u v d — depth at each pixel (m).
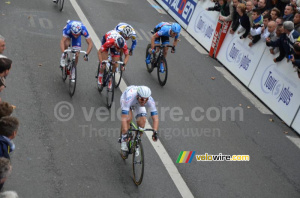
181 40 14.34
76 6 14.87
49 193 6.17
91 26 13.38
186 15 15.60
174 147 8.09
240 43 12.31
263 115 10.32
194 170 7.50
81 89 9.55
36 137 7.44
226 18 12.66
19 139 7.25
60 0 14.23
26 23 12.47
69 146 7.43
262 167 8.05
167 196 6.66
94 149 7.52
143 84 10.52
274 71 10.83
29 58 10.41
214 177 7.42
